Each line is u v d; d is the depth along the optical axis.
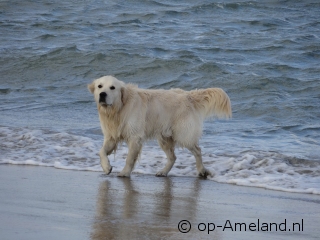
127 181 10.94
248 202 9.34
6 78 25.12
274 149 14.18
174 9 38.62
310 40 30.06
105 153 11.57
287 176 11.35
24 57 26.91
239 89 22.44
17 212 7.80
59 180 10.55
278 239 7.20
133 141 11.62
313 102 20.20
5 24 34.59
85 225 7.29
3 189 9.41
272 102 20.23
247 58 26.98
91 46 28.83
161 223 7.63
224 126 17.27
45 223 7.27
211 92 12.28
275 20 35.25
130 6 40.03
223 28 33.19
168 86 23.73
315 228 7.78
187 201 9.24
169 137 12.12
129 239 6.76
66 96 21.94
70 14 37.78
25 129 15.27
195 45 28.98
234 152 13.68
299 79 22.88
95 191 9.71
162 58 26.05
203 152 13.70
